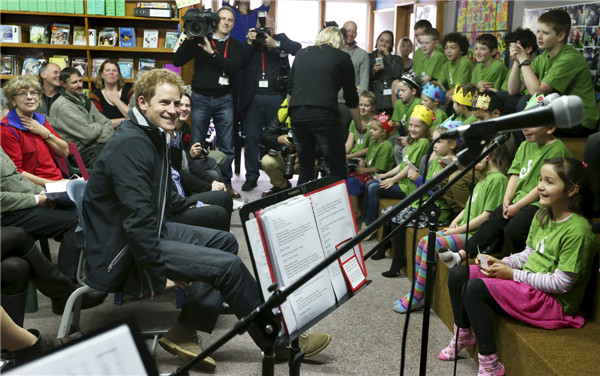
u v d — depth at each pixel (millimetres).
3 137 3482
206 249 2439
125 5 6328
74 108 4379
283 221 1513
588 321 2471
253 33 5691
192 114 5621
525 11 5094
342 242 1716
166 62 6500
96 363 823
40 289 2793
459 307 2588
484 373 2426
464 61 5199
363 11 8898
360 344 2838
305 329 1538
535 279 2379
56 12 6230
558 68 3609
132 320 873
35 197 3129
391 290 3555
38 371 782
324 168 5086
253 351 2740
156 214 2451
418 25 5996
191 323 2586
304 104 4246
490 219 2943
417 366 2627
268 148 5539
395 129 4789
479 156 1270
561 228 2342
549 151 2770
